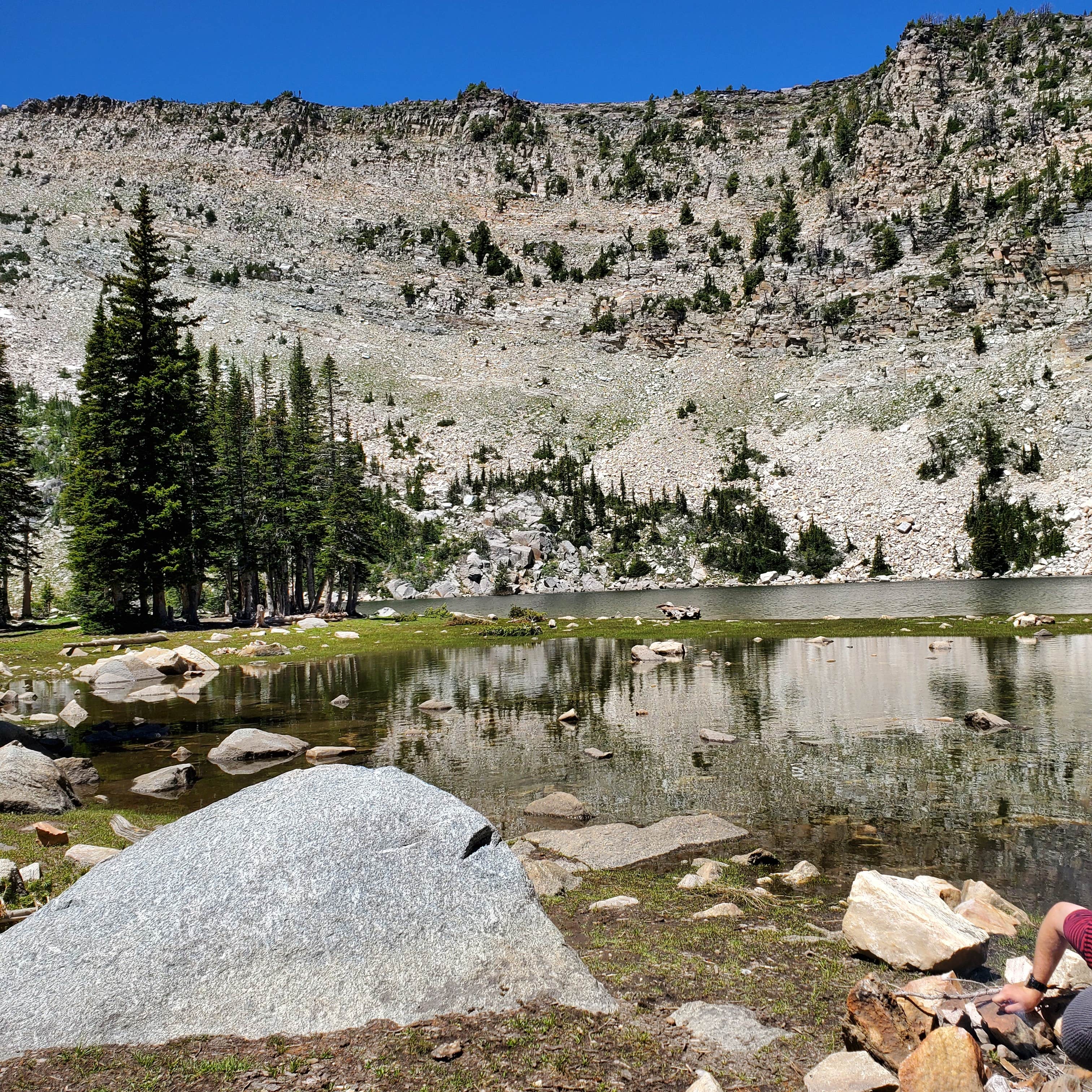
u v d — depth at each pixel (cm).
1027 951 719
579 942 742
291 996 557
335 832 642
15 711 2512
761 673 3047
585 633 5041
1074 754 1617
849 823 1198
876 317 18275
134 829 1152
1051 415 13875
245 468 6569
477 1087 480
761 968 675
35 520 10088
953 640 4041
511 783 1496
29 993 554
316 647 4512
